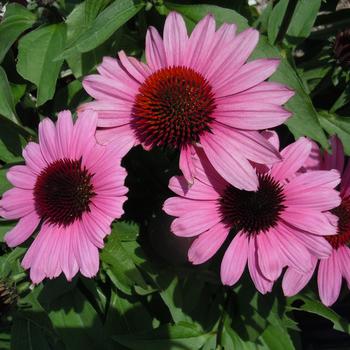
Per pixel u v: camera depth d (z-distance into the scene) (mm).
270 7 310
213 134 240
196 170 246
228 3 323
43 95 292
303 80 325
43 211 254
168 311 333
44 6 307
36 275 248
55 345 323
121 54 252
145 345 294
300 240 246
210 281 303
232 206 249
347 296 371
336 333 381
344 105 349
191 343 305
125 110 250
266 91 237
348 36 307
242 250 249
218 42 248
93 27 273
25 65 298
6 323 335
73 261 242
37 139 315
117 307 314
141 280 276
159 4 295
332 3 389
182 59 253
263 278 243
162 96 242
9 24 318
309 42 379
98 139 249
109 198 241
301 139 257
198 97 241
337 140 279
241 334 314
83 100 324
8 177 262
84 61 310
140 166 309
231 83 243
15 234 261
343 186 282
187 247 283
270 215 249
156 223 292
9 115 314
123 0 285
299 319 377
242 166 233
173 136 241
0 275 301
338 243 275
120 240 289
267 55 285
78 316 308
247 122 235
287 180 256
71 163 251
